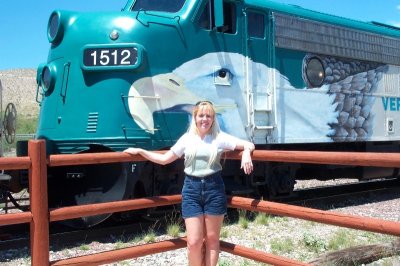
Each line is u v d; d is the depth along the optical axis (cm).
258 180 1015
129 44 800
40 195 397
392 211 1064
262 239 780
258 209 441
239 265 612
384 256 636
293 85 1023
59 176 856
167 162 449
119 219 888
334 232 814
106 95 798
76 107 814
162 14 858
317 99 1073
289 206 414
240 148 444
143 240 780
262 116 963
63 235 789
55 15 865
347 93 1152
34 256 398
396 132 1303
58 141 821
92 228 861
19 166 391
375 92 1239
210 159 439
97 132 792
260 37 974
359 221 361
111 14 829
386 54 1276
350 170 1249
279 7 1013
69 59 834
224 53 905
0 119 845
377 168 1288
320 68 1087
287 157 407
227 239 778
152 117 809
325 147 1177
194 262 444
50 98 859
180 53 847
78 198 827
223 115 895
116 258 429
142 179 827
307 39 1056
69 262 407
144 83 805
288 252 701
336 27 1132
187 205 444
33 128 3247
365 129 1199
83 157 419
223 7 916
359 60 1192
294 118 1020
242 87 930
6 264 650
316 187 1476
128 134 789
